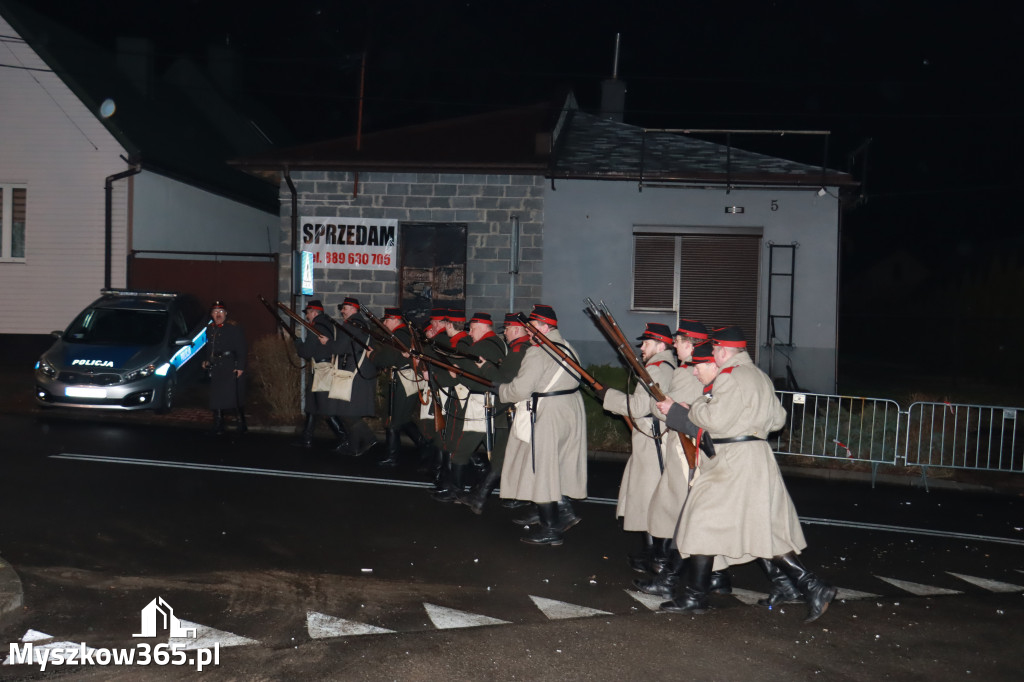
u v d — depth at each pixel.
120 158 19.20
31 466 9.89
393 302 16.59
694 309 16.09
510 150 16.80
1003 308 22.81
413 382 10.40
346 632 5.65
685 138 18.64
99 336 14.16
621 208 16.11
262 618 5.86
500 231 16.31
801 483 11.35
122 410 13.30
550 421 7.65
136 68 23.89
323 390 11.35
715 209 15.95
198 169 21.78
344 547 7.43
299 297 16.75
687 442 6.18
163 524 7.91
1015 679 5.26
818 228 15.84
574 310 16.20
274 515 8.34
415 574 6.82
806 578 6.02
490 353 8.45
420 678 5.01
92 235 19.30
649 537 7.09
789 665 5.34
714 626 5.95
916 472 12.08
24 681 4.88
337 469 10.45
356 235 16.58
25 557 6.90
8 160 19.33
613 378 13.12
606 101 22.48
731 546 5.91
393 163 16.11
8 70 19.22
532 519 8.40
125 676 4.97
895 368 28.33
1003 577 7.35
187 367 14.34
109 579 6.51
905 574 7.32
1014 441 11.80
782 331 15.93
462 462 8.86
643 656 5.41
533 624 5.88
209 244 22.50
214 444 11.62
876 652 5.59
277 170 16.75
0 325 19.50
